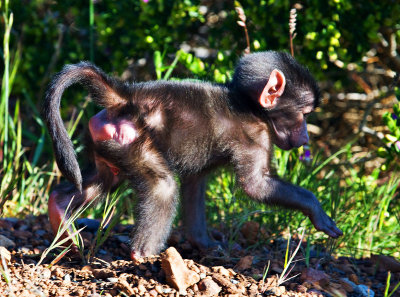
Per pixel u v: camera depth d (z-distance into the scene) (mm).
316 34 11992
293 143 9211
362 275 8547
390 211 11195
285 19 12516
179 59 12258
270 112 8945
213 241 9367
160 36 13023
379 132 16047
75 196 8438
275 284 7316
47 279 7148
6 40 10633
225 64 12289
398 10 12352
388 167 11008
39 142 12594
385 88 16578
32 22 14930
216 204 10844
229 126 8656
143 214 7969
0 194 9906
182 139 8469
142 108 8211
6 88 10734
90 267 7668
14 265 7527
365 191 11086
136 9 13516
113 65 14055
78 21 14352
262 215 10086
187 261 7531
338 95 16625
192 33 14852
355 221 10422
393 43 14234
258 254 8969
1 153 11938
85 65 7930
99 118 8211
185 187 9039
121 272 7391
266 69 8805
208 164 8828
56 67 14664
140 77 15836
